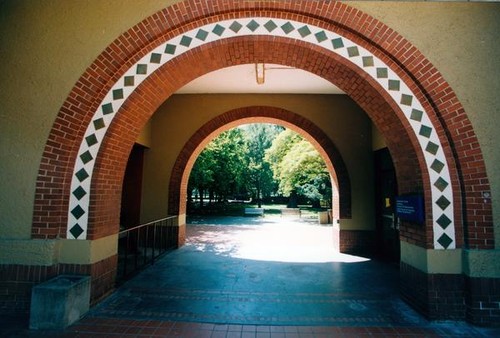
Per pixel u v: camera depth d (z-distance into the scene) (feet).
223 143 75.61
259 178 104.88
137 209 29.84
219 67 16.89
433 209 13.65
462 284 13.25
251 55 15.88
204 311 13.99
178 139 30.25
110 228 15.92
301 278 19.42
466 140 13.50
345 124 28.99
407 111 14.19
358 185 28.27
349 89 16.26
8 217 13.83
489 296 12.67
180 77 16.35
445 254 13.41
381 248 27.12
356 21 14.12
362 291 17.01
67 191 14.42
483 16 13.97
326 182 64.54
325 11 14.19
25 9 14.69
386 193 26.45
